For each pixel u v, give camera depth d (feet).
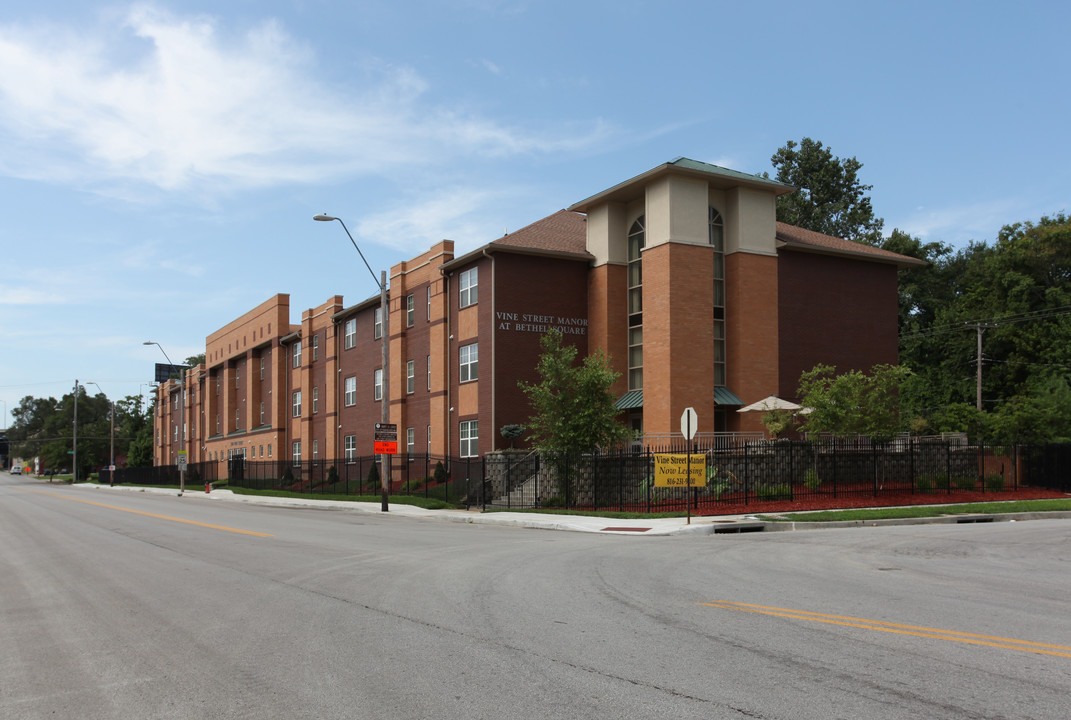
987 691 19.51
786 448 93.56
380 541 59.00
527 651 23.97
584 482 92.27
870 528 68.59
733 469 91.09
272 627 28.35
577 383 92.99
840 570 41.14
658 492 87.40
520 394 115.34
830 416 90.17
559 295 119.14
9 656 25.30
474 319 120.67
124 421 483.51
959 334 168.35
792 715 17.88
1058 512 81.10
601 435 92.17
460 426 123.65
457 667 22.35
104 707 19.72
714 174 109.70
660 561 45.11
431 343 131.44
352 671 22.24
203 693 20.61
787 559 45.93
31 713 19.39
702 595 33.37
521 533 66.59
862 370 124.26
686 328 106.83
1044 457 105.19
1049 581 37.27
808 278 121.80
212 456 251.19
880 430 90.99
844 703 18.65
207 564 46.29
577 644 24.77
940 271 200.85
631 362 117.29
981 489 98.12
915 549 50.96
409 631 27.04
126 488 243.81
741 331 112.27
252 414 218.59
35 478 439.63
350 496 127.75
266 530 70.28
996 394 163.94
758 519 71.51
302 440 186.60
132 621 30.27
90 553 53.78
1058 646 24.07
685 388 105.91
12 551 57.11
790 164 228.22
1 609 33.78
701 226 109.60
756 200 115.44
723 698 19.13
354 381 164.35
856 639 25.12
